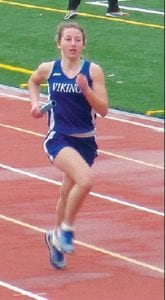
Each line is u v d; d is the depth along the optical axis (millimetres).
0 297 13016
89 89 13172
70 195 13383
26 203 17219
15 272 13969
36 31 35656
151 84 28266
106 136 22281
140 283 13578
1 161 20062
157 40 34375
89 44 33531
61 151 13422
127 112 24828
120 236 15547
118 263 14367
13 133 22391
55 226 14516
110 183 18547
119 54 32188
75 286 13430
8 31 35656
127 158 20391
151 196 17766
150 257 14633
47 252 14773
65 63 13578
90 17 38094
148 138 22203
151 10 39812
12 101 25828
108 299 12938
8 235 15547
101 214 16641
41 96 25922
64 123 13555
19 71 29875
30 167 19594
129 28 36250
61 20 37625
